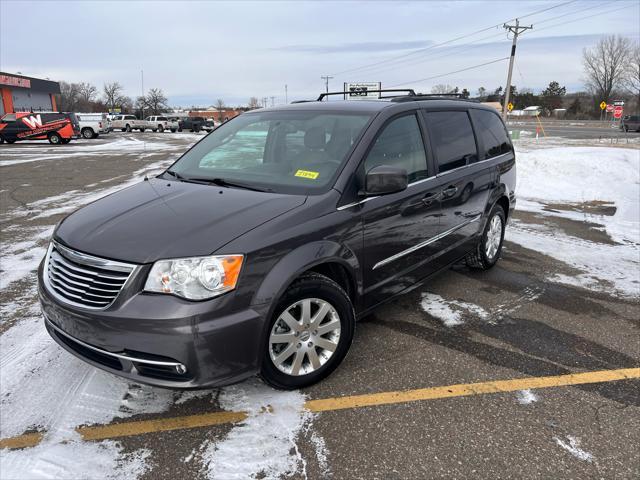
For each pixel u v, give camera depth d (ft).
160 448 8.02
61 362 10.49
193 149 13.30
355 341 11.73
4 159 58.39
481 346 11.60
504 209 17.58
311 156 10.93
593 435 8.52
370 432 8.50
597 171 39.63
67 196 31.50
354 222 9.90
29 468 7.52
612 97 294.87
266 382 9.05
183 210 9.20
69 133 95.25
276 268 8.41
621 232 22.76
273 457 7.86
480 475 7.55
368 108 11.84
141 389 9.59
